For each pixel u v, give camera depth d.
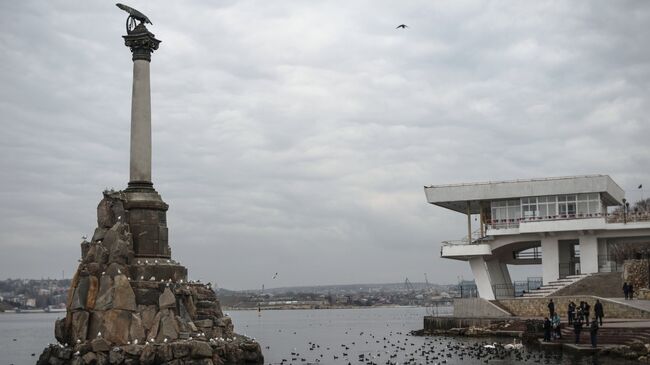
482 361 48.44
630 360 44.53
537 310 77.19
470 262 87.88
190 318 53.59
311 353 67.44
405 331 121.88
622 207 92.12
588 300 70.75
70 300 51.59
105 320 49.03
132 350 47.28
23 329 184.00
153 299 51.28
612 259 85.69
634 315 64.56
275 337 109.00
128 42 55.81
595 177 84.69
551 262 85.12
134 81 55.75
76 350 47.94
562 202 86.50
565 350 51.91
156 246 55.03
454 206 95.69
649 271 73.31
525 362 45.97
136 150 55.62
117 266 50.94
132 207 54.66
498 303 80.44
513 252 95.94
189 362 47.97
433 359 51.19
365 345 76.81
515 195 87.00
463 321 78.38
